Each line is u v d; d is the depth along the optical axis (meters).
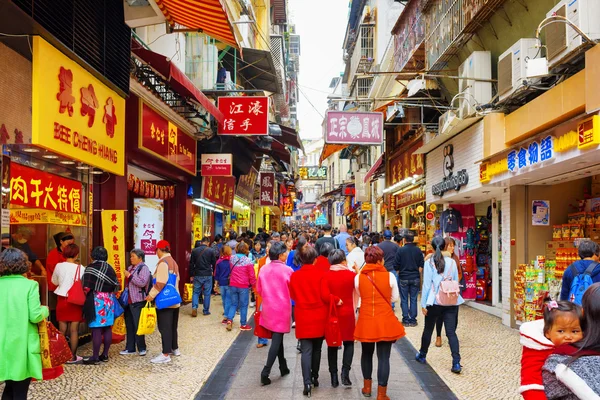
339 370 6.54
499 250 11.13
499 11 9.42
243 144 15.21
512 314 9.20
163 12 7.07
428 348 7.25
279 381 5.92
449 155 11.91
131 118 8.62
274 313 5.83
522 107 8.00
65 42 5.74
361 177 30.70
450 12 11.10
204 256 10.61
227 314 9.65
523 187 9.20
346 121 12.12
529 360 2.41
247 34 17.80
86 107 6.38
